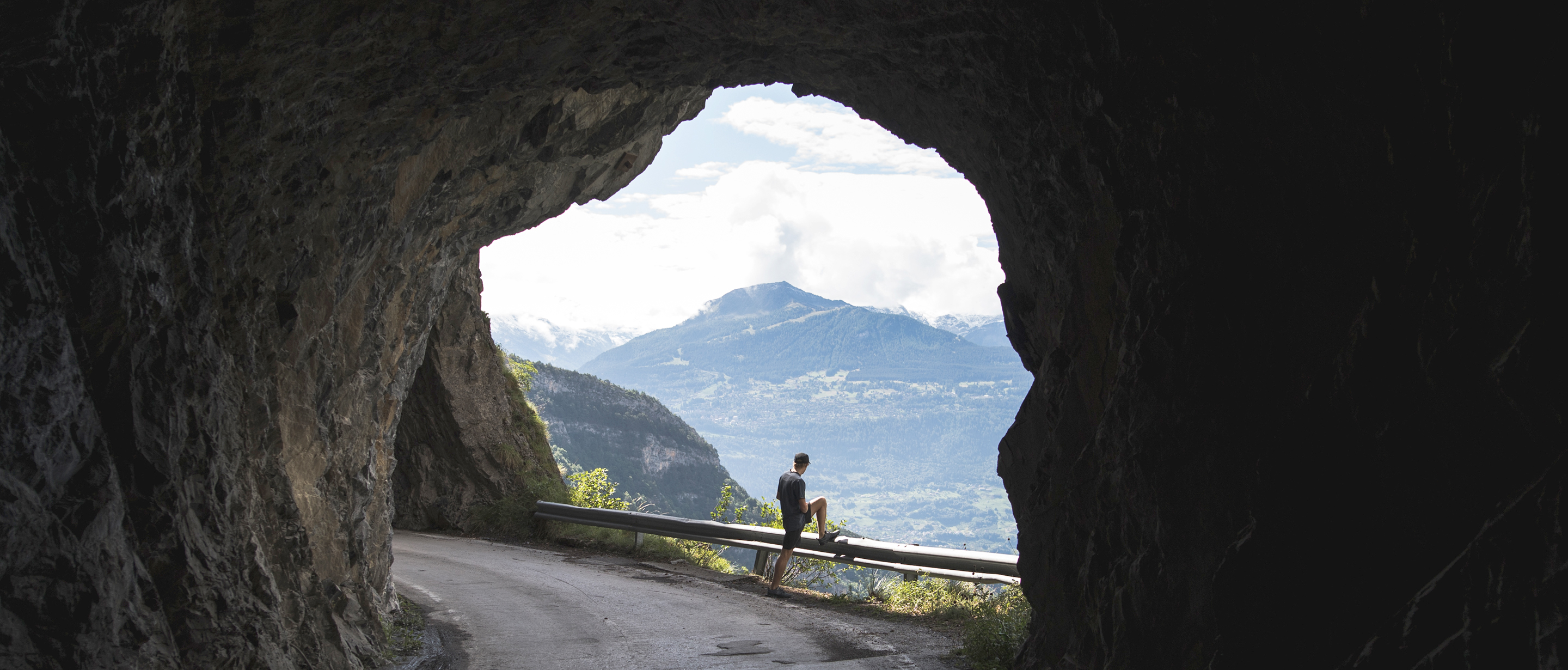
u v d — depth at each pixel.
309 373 7.68
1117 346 5.97
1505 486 3.34
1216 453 4.71
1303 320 4.35
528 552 17.27
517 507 20.22
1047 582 6.90
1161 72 5.11
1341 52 4.05
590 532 18.44
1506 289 3.30
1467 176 3.53
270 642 4.86
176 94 4.59
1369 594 3.80
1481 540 3.20
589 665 7.91
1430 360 3.61
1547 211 3.15
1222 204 4.81
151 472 3.97
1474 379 3.43
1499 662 3.04
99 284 3.71
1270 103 4.46
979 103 7.16
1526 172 3.22
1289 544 4.12
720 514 17.95
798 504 12.16
